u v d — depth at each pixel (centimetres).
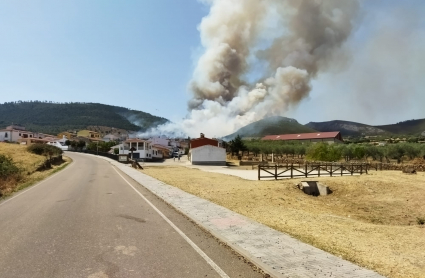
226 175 2764
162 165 5256
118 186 1781
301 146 7150
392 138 15000
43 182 1991
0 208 1055
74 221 843
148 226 793
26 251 578
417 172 2959
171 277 460
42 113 19888
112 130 17888
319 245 636
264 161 5716
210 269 494
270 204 1271
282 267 492
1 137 8994
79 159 5403
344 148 5297
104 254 563
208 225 787
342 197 1773
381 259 569
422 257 606
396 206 1520
